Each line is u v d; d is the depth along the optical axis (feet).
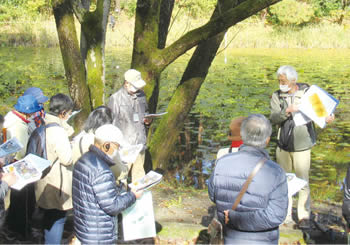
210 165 28.32
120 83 53.83
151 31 20.35
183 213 17.99
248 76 61.98
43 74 59.82
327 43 107.76
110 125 11.32
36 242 14.75
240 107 43.65
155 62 20.27
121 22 120.67
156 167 22.50
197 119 39.29
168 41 97.86
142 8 20.15
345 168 28.04
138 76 17.26
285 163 16.61
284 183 10.26
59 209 13.44
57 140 13.00
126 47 100.68
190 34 19.79
